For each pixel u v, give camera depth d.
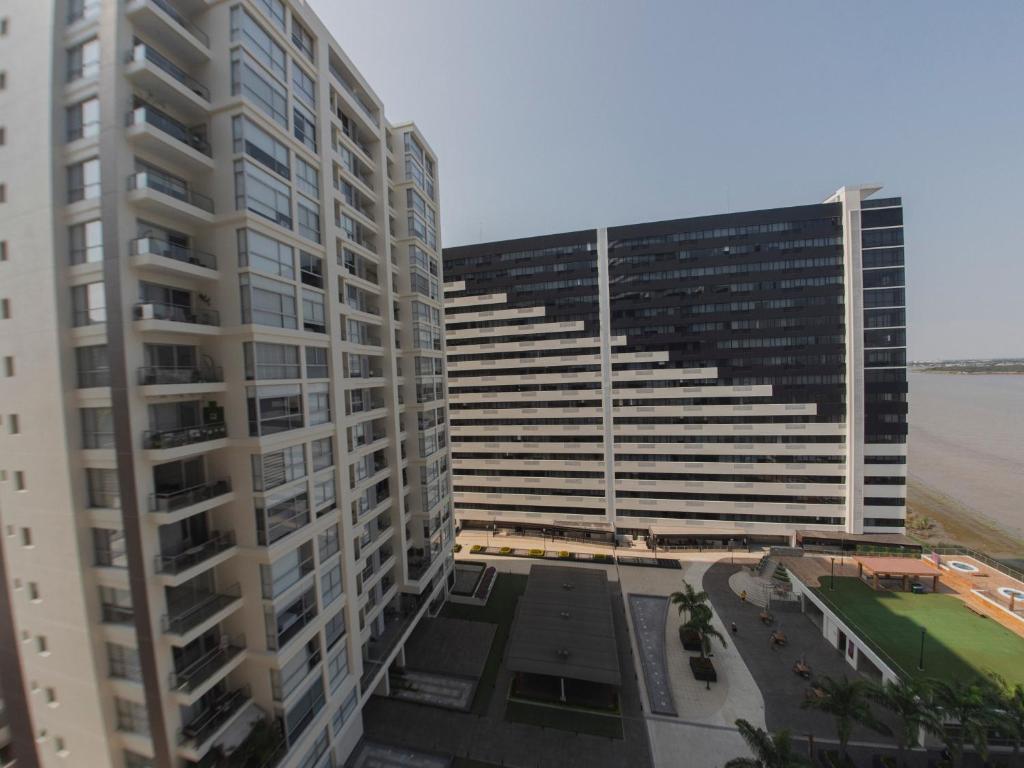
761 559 51.03
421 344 36.06
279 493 19.72
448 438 42.47
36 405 16.80
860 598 38.72
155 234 17.34
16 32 16.83
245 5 18.58
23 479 17.42
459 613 40.47
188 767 17.31
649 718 28.08
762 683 31.30
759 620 39.56
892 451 50.22
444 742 26.25
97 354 16.23
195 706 18.61
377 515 32.25
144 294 16.77
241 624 19.69
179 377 17.53
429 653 34.47
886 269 49.75
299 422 21.19
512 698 29.61
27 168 16.48
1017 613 36.09
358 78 29.30
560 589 39.69
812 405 52.09
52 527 17.02
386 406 33.12
